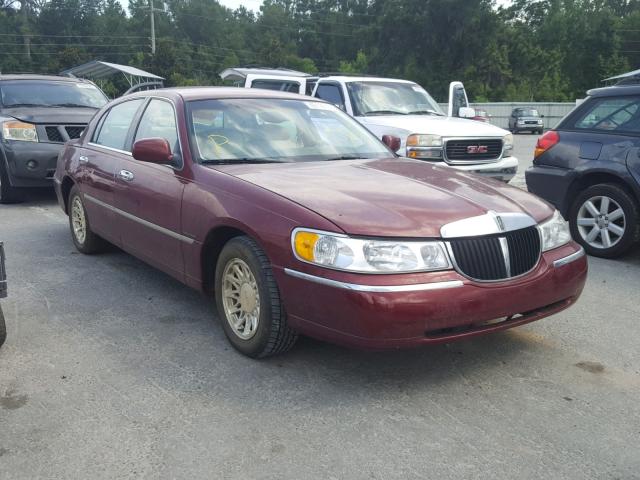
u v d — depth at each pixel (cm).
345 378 366
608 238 636
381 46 6206
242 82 1291
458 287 328
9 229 752
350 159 473
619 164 612
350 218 337
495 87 6297
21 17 9581
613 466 283
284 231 349
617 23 7150
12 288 527
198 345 412
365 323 320
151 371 374
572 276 378
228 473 277
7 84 999
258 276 364
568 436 307
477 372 375
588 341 425
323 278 328
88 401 338
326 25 10556
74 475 276
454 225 340
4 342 407
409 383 361
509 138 895
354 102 959
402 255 326
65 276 561
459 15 5781
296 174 412
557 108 4356
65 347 409
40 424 316
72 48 7519
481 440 303
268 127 480
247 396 344
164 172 456
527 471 279
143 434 307
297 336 373
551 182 672
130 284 539
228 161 440
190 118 462
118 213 521
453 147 841
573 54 7112
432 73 6075
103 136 586
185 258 433
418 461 285
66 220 810
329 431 310
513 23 6775
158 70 6931
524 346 414
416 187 390
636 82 632
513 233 355
